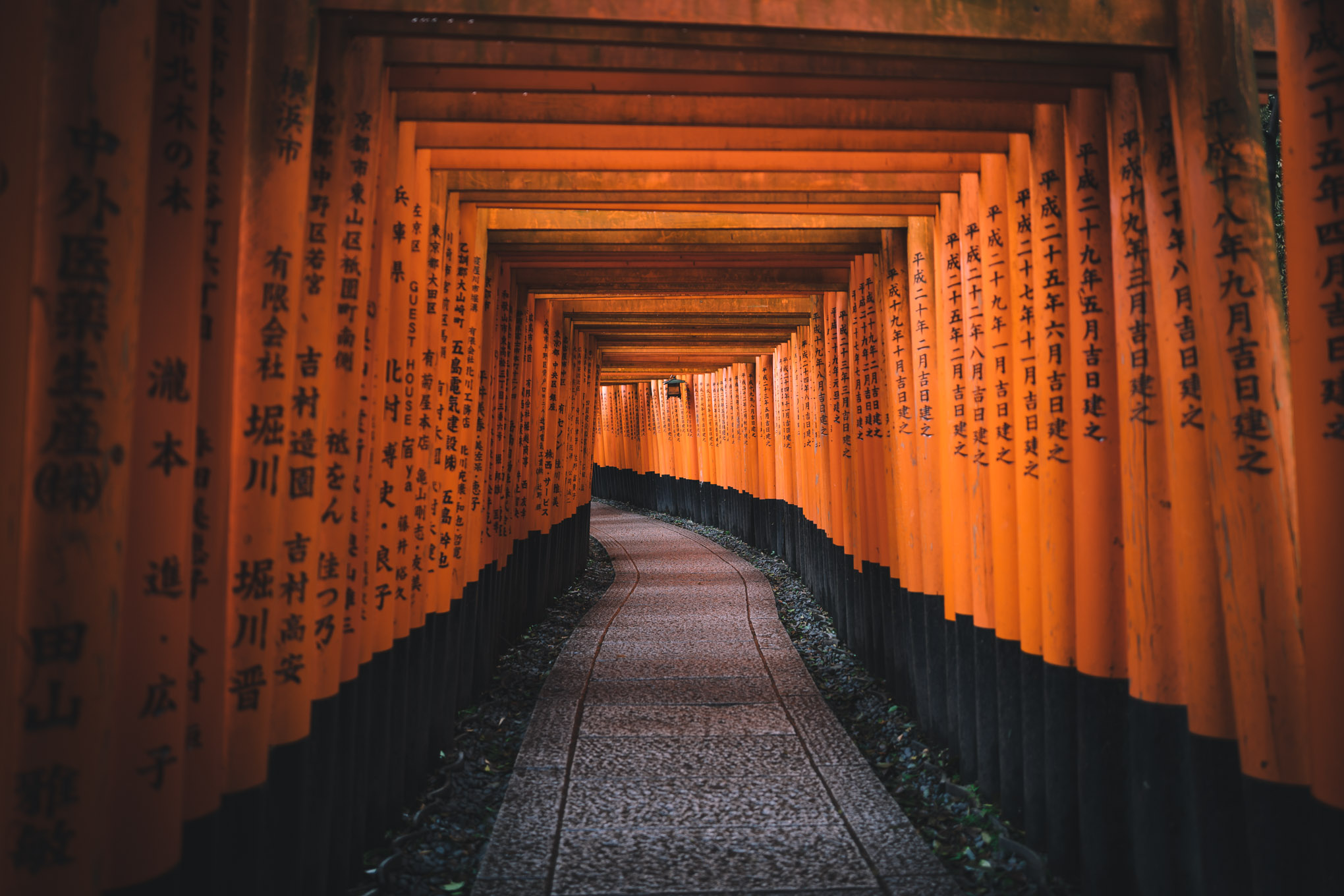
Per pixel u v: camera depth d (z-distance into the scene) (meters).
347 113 3.16
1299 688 2.51
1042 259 3.73
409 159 4.04
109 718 1.78
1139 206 3.15
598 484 27.08
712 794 4.41
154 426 1.99
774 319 10.20
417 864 3.70
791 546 12.09
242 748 2.50
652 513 21.38
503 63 3.40
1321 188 2.21
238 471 2.54
